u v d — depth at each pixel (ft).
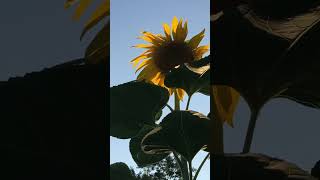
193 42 4.39
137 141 4.01
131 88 3.88
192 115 3.57
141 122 3.93
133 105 3.90
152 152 3.63
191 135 3.54
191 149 3.55
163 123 3.59
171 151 3.66
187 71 3.72
